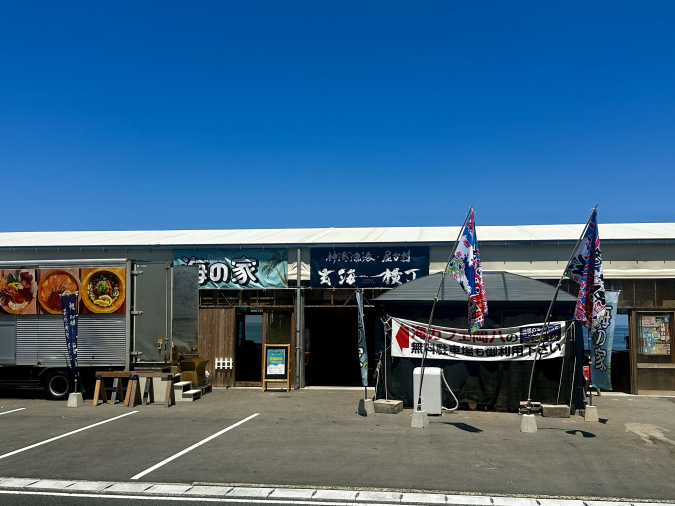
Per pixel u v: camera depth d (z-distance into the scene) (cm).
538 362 1380
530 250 1789
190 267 1722
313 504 721
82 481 816
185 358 1695
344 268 1822
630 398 1608
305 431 1150
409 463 908
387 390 1440
